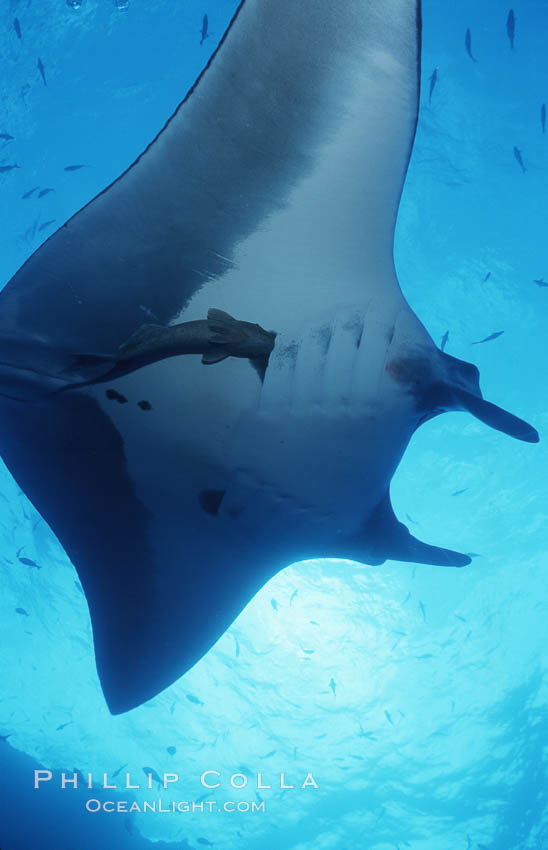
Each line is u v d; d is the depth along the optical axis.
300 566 7.94
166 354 2.15
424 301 7.23
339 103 2.16
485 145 7.16
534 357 7.30
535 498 7.58
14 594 8.53
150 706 8.59
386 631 8.08
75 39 6.82
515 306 7.22
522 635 8.09
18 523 8.06
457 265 7.20
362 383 2.26
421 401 2.32
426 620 8.01
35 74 6.82
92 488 2.61
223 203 2.24
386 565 7.88
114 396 2.40
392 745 8.66
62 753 8.83
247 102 2.16
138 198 2.23
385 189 2.24
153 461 2.53
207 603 2.90
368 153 2.21
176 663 3.01
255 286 2.29
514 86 7.17
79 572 2.81
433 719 8.51
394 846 9.52
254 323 2.25
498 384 7.33
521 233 7.20
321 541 2.60
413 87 2.16
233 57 2.13
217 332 2.13
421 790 9.10
